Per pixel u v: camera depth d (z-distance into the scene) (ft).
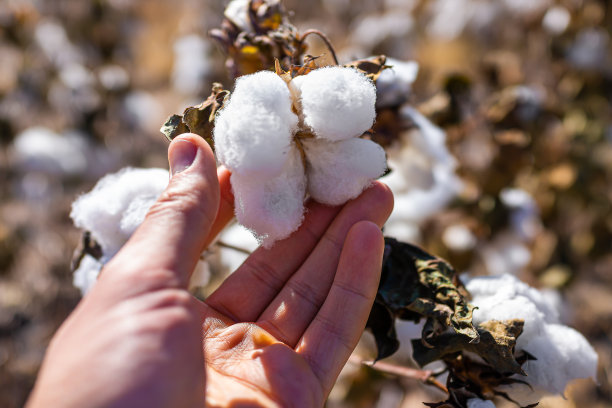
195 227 1.08
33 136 2.67
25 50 2.87
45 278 2.64
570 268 2.36
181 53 3.31
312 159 1.09
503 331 1.10
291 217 1.07
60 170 2.68
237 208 1.07
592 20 2.61
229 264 1.69
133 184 1.19
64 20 3.02
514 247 1.94
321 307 1.19
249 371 1.14
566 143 2.39
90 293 1.04
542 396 1.15
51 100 2.82
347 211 1.20
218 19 3.38
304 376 1.14
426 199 1.79
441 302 1.11
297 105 1.07
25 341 2.48
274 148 1.01
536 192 2.36
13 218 2.75
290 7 4.24
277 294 1.24
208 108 1.12
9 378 2.36
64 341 1.00
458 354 1.14
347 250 1.15
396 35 3.18
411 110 1.40
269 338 1.17
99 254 1.23
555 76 2.68
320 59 1.20
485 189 1.88
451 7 3.41
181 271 1.05
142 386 0.97
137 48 4.09
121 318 1.00
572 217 2.53
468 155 1.85
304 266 1.21
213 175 1.11
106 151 2.86
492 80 2.15
